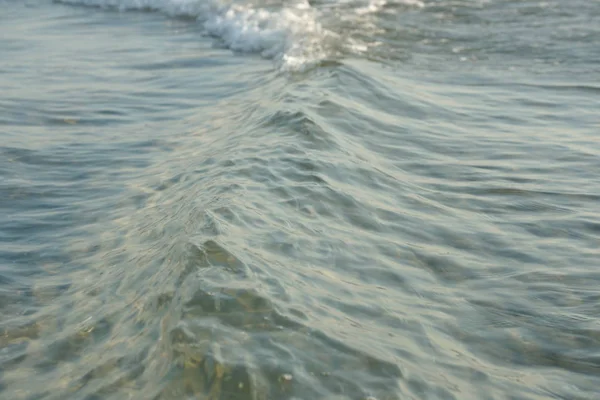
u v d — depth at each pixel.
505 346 3.95
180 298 4.05
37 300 4.55
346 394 3.38
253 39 10.76
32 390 3.71
